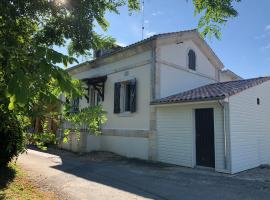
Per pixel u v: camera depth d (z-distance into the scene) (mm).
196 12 4902
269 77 12656
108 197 6410
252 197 6598
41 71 2066
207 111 10492
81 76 17656
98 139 15133
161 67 12711
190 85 14398
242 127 10383
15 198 5859
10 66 2125
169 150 11477
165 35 12711
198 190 7164
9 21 3109
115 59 14703
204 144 10445
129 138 13320
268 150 12055
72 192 6797
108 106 14938
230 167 9414
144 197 6445
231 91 9930
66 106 3580
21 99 1793
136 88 13242
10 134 7359
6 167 8547
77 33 4551
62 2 4098
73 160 12094
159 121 12023
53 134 4113
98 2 4621
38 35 4234
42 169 9609
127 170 9883
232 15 4652
